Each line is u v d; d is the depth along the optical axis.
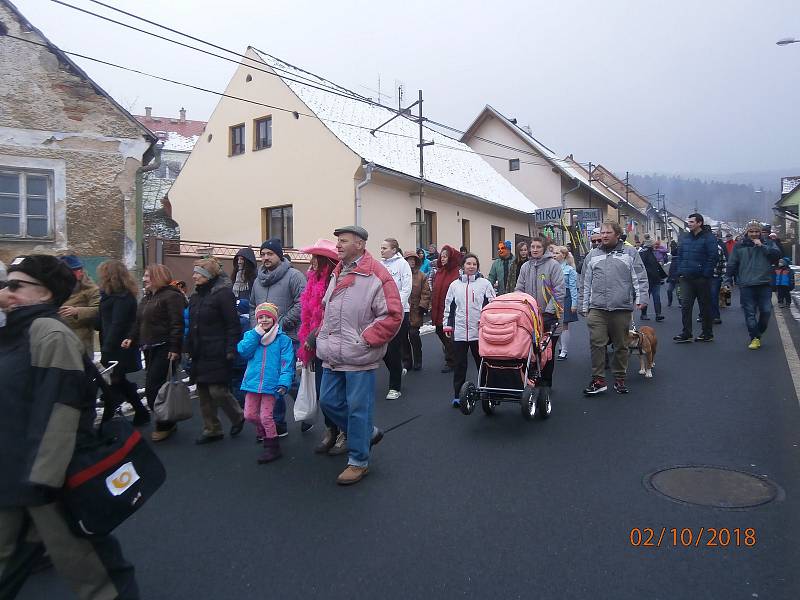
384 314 4.69
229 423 6.67
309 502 4.38
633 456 4.94
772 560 3.28
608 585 3.12
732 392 6.69
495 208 25.36
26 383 2.55
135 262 11.20
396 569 3.38
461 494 4.37
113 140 10.98
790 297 15.16
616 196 48.50
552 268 7.08
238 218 20.08
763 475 4.38
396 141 22.22
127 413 7.02
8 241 10.01
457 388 6.82
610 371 8.42
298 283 6.11
